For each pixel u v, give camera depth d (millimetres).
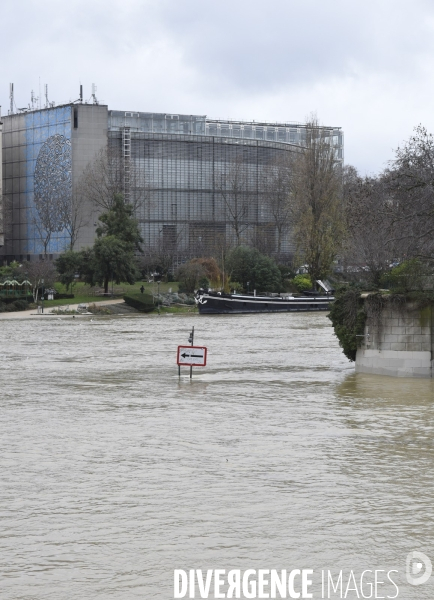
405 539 20203
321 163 141750
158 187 197500
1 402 38781
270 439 30234
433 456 27641
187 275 151250
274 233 199875
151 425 32875
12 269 151500
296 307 132500
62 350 65562
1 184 188625
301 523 21203
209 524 21188
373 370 47719
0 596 17375
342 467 26281
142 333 84938
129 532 20688
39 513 22016
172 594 17500
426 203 57969
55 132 191750
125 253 147625
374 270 97312
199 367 52438
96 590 17672
